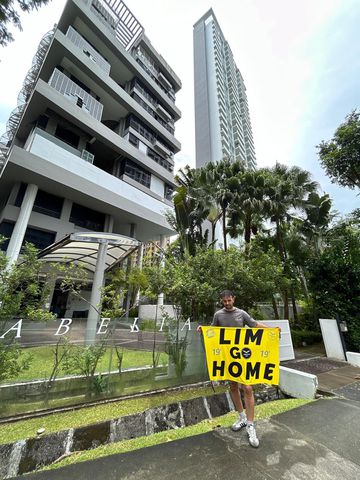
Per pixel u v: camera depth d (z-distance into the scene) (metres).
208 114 43.38
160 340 5.30
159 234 25.06
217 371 3.01
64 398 3.89
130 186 20.48
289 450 2.49
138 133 24.67
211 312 6.56
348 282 8.57
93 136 19.59
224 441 2.67
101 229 19.33
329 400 4.08
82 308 17.19
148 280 6.26
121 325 6.06
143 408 3.83
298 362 6.98
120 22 27.58
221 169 13.25
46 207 16.28
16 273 3.75
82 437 2.88
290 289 11.61
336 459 2.35
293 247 13.85
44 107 16.62
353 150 11.77
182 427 3.44
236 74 59.59
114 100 22.97
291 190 12.12
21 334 3.80
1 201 17.11
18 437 2.90
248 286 6.36
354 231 12.99
